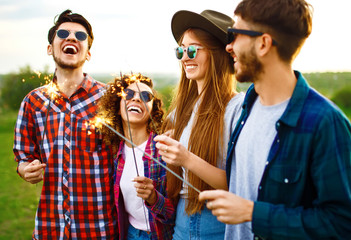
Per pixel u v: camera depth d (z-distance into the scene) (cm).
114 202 229
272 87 129
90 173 222
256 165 133
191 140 182
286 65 126
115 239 228
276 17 119
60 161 221
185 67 191
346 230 110
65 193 220
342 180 109
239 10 129
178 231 189
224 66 185
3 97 1094
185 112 200
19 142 232
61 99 227
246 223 142
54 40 221
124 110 209
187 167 159
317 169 113
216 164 175
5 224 450
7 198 552
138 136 218
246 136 141
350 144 113
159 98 231
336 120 113
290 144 120
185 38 188
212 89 183
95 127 220
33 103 232
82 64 230
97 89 238
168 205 193
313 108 118
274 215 115
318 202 114
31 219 470
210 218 174
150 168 210
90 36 237
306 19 122
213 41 183
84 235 221
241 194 142
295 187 120
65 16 226
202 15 181
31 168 208
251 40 124
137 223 212
